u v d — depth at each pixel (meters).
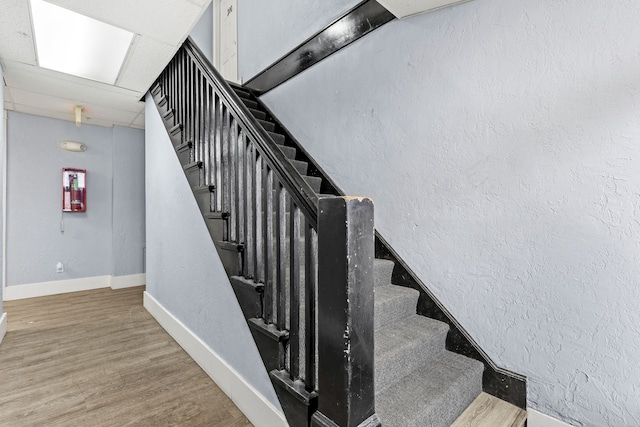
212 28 4.71
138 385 1.93
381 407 1.23
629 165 1.20
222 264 1.85
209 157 2.00
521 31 1.46
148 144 3.30
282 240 1.30
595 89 1.27
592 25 1.27
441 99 1.77
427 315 1.81
